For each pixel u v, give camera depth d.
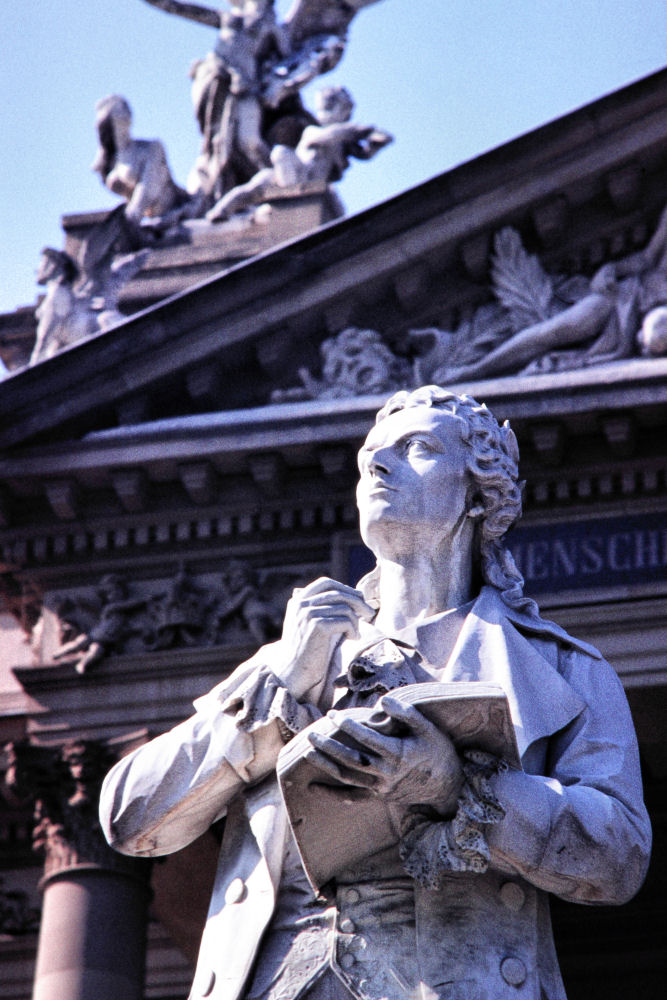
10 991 50.78
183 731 7.57
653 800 45.78
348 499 47.19
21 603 48.31
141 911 44.88
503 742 6.96
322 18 53.50
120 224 50.28
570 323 47.09
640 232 48.16
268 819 7.33
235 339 48.03
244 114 52.62
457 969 6.91
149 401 47.84
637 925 46.81
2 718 47.78
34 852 51.38
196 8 53.22
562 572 45.25
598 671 7.71
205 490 47.09
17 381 47.72
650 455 45.69
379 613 7.91
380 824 7.04
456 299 48.53
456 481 7.87
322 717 7.24
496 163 48.25
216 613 46.88
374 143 52.88
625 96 47.78
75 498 47.59
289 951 7.14
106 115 51.62
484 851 6.85
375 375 47.81
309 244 48.41
